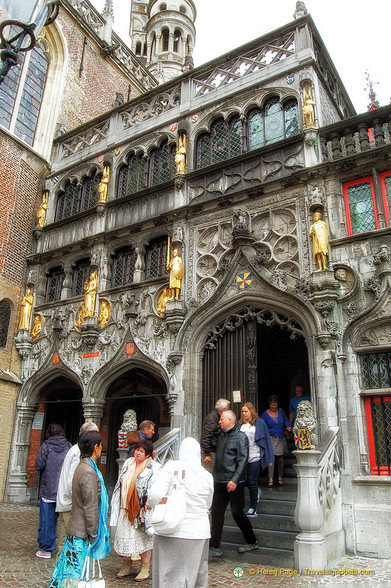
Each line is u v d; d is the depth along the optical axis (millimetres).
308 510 6426
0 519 10523
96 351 12859
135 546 5945
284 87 11758
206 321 10961
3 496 13484
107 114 15875
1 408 13938
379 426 8484
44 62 18688
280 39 12414
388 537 7566
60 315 14148
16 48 6535
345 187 10266
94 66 21344
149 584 5836
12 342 14773
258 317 10281
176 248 11898
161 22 32312
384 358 8742
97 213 14383
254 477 7641
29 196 16453
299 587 5645
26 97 17422
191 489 4379
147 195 13383
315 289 9430
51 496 7133
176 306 11289
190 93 13727
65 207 16250
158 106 14562
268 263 10453
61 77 18875
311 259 9938
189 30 32781
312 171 10391
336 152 10430
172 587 4098
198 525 4301
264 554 6656
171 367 11062
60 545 7680
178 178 12523
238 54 13094
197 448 4664
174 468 4445
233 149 12383
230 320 10805
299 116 11297
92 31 21172
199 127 13062
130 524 6027
